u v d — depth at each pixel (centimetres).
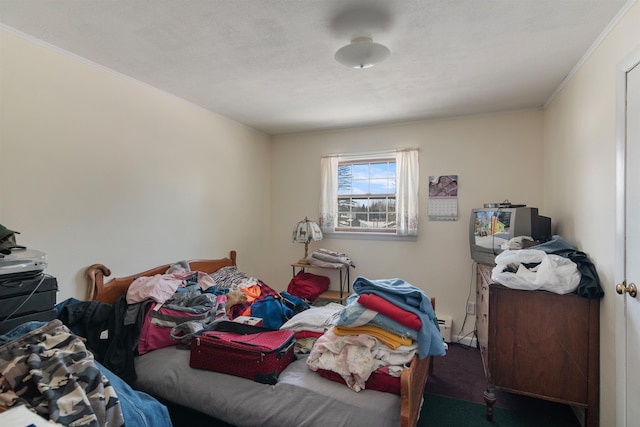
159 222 275
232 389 167
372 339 167
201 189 319
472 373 271
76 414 107
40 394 112
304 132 411
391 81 254
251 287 301
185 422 197
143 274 258
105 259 234
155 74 244
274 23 177
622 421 164
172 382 178
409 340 167
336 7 163
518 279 199
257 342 184
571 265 196
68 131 212
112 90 238
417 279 356
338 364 163
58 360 123
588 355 190
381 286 180
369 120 358
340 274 352
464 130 339
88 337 203
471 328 334
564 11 164
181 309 218
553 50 203
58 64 205
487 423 205
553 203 284
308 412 152
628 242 160
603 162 186
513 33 184
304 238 366
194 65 229
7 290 151
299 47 203
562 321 194
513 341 203
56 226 205
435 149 350
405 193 354
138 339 204
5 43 181
